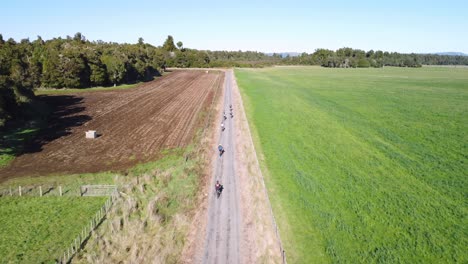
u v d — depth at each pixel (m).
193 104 83.25
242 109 75.38
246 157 44.22
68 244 27.00
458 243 25.67
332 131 56.00
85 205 33.16
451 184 34.91
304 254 24.88
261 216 29.61
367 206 31.30
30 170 40.88
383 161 42.12
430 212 29.94
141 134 56.50
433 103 75.88
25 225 29.53
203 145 49.62
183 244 25.88
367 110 70.69
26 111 62.53
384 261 23.95
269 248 25.33
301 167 40.84
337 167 40.69
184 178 37.97
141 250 25.61
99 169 41.69
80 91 96.75
